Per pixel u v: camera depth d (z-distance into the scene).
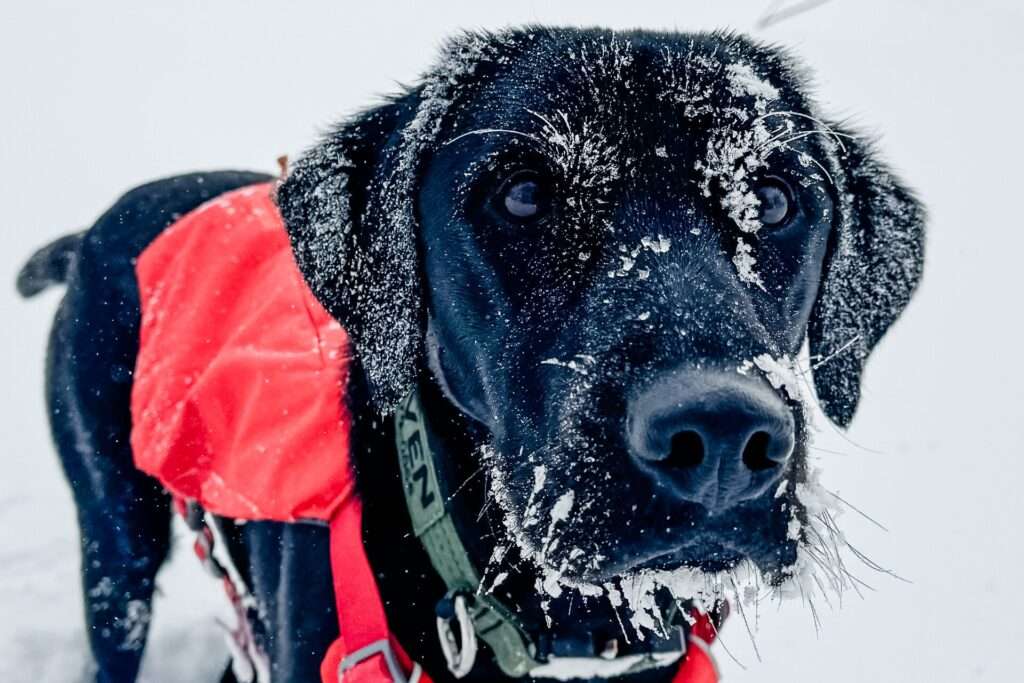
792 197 0.59
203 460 0.71
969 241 1.45
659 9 2.61
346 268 0.63
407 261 0.61
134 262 0.80
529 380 0.56
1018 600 0.88
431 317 0.62
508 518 0.56
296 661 0.63
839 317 0.64
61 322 0.81
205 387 0.71
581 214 0.56
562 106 0.57
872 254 0.66
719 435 0.48
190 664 0.90
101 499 0.78
